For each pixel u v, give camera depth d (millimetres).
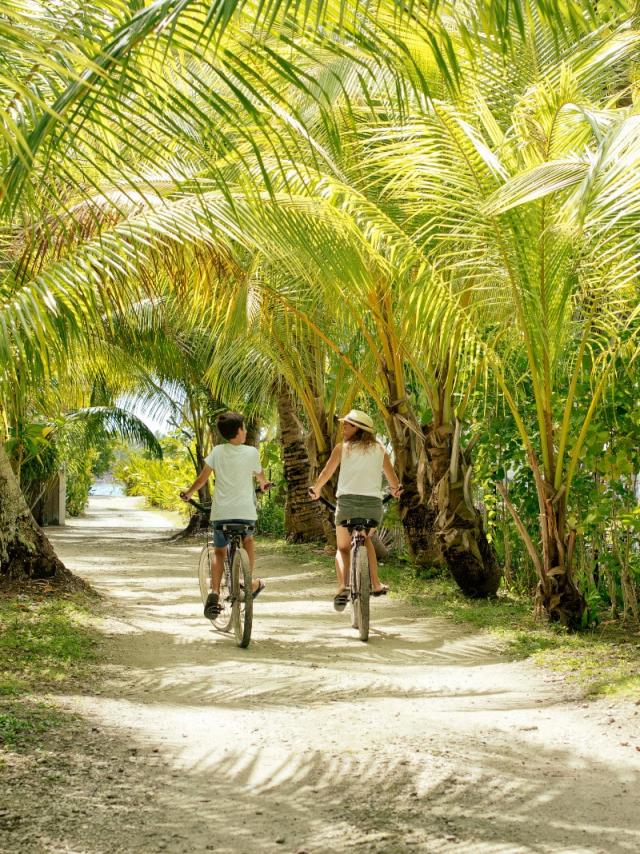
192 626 9172
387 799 4168
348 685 6496
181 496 8516
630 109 6035
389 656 7773
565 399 8984
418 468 12344
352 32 3561
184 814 3975
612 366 8156
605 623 8852
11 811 3895
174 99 3744
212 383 17828
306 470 19172
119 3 3736
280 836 3756
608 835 3781
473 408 10789
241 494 8328
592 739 5105
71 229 6547
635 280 7492
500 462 10227
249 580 7973
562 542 8648
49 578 10516
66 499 35156
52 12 4180
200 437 23609
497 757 4781
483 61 7008
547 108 6539
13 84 2949
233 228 6469
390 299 10555
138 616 9711
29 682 6273
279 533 21703
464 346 8977
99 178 6570
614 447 8617
